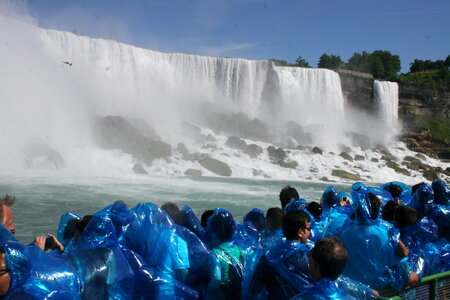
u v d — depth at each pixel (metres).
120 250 3.22
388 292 3.78
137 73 35.78
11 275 2.64
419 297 4.05
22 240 8.18
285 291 3.29
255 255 3.57
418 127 58.69
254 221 5.19
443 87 61.53
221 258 3.58
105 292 3.08
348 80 54.41
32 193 14.47
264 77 43.88
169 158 27.41
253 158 31.23
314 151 34.78
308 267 3.31
